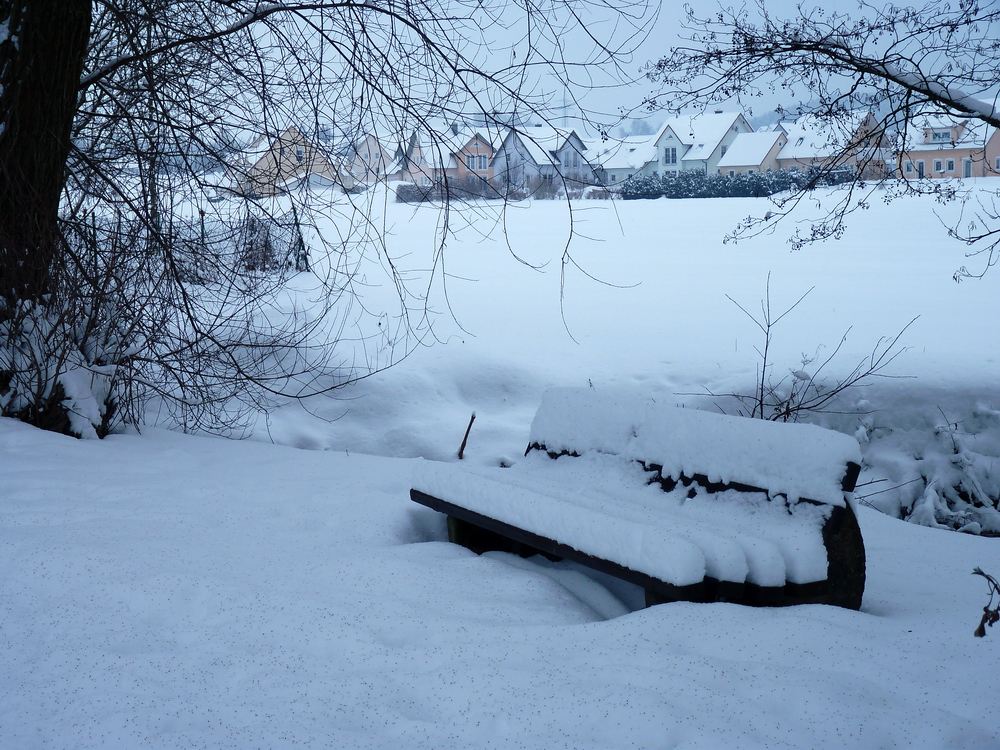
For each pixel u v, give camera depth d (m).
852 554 3.09
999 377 9.41
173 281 7.44
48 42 6.14
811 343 11.55
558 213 31.39
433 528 4.56
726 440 3.51
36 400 6.24
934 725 2.19
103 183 7.55
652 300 15.06
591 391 4.37
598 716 2.27
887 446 8.97
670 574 2.93
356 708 2.40
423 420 10.10
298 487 5.12
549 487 3.94
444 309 14.31
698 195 41.06
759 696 2.32
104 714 2.38
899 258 18.84
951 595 3.46
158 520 4.26
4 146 6.17
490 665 2.60
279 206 8.15
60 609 3.11
